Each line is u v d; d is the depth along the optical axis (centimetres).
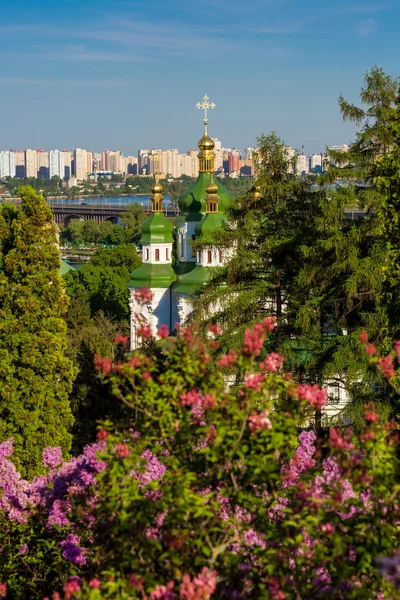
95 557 1816
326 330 3869
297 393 1430
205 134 6731
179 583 1290
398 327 3095
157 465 1758
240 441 1403
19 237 3853
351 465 1378
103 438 1463
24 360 3769
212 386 1490
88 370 4938
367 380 3241
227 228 4091
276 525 1540
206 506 1332
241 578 1344
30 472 3741
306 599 1280
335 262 3453
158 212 6781
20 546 2155
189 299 4469
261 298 3862
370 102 3684
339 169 3609
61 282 3934
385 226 3128
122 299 9512
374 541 1245
